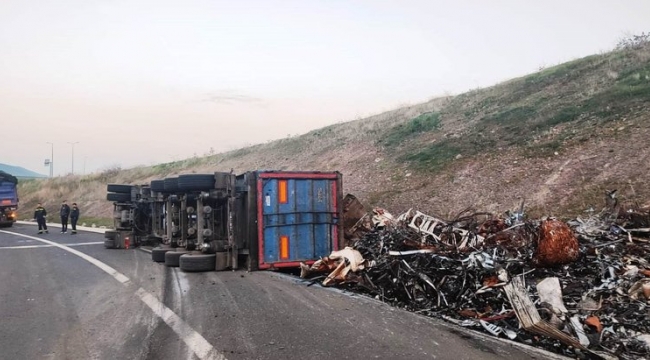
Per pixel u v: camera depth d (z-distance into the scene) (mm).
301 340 5098
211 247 9914
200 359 4578
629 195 9961
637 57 17828
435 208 13594
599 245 7664
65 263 11586
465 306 6316
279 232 9773
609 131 12969
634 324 5227
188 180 10281
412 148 19078
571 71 20188
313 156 24641
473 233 8758
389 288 7320
